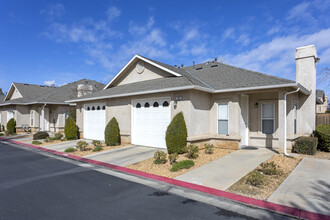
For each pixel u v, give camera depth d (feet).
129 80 47.47
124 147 37.32
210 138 35.53
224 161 26.18
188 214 13.61
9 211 14.11
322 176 20.13
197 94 32.78
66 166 26.71
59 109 69.87
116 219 13.00
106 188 18.52
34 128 70.95
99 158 29.94
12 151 38.42
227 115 34.19
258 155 29.07
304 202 14.62
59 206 14.88
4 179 21.27
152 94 35.86
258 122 35.45
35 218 13.14
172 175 21.33
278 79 30.58
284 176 20.30
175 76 38.37
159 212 13.91
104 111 46.34
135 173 22.76
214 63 50.93
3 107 82.07
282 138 29.48
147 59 42.19
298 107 36.37
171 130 30.07
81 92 71.97
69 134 49.67
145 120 37.86
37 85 90.07
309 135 35.60
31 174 23.08
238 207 14.60
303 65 36.09
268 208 14.02
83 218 13.14
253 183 18.21
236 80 35.06
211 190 17.19
